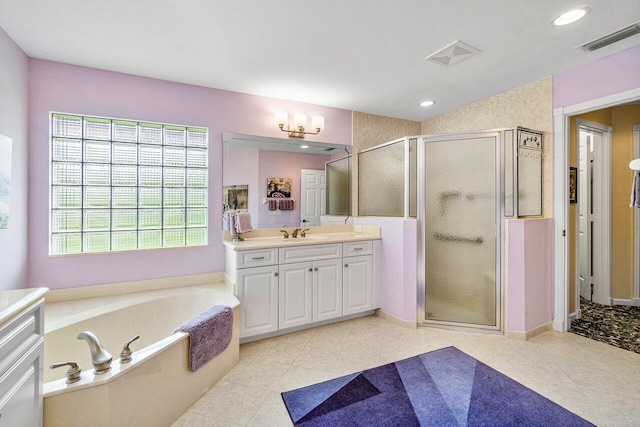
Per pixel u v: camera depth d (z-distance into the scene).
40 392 1.16
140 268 2.46
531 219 2.49
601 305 3.32
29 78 2.10
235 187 2.83
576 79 2.38
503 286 2.52
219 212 2.75
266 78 2.51
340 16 1.69
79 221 2.31
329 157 3.29
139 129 2.49
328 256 2.71
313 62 2.24
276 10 1.63
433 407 1.65
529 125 2.70
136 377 1.38
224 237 2.79
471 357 2.18
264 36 1.89
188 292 2.43
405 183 2.79
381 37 1.91
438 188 2.69
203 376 1.78
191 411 1.64
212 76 2.46
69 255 2.24
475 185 2.59
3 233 1.81
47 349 1.74
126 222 2.46
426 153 2.72
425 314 2.75
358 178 3.47
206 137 2.72
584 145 3.50
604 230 3.33
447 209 2.67
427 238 2.73
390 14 1.68
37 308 1.15
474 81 2.62
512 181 2.48
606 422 1.51
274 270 2.47
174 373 1.57
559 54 2.16
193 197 2.70
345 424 1.53
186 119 2.61
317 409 1.64
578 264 2.89
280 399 1.73
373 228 3.10
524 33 1.88
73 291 2.25
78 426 1.22
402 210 2.87
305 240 2.76
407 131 3.76
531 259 2.48
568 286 2.65
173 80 2.53
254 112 2.88
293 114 3.07
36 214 2.14
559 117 2.50
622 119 3.26
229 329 1.98
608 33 1.89
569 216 2.74
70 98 2.22
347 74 2.45
